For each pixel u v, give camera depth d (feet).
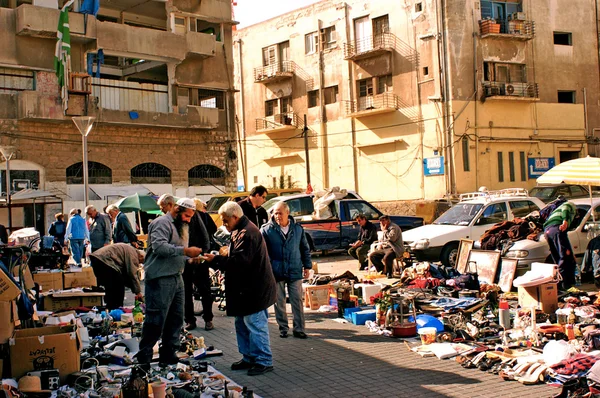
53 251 44.75
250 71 155.74
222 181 109.70
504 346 25.72
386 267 48.96
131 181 98.43
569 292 35.55
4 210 79.71
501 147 118.93
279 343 29.35
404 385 22.13
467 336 27.76
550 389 21.15
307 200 72.43
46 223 88.22
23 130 87.35
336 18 135.54
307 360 26.04
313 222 67.62
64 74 87.15
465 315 30.58
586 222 49.34
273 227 30.22
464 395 20.77
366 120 129.80
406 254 49.78
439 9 115.96
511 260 40.50
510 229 46.68
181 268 24.52
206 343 29.73
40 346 22.13
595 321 28.66
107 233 54.90
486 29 116.88
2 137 85.40
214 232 34.22
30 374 21.50
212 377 23.07
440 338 27.81
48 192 79.82
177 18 104.06
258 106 153.69
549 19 125.70
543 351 23.80
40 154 88.84
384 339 29.48
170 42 100.42
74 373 22.27
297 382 22.98
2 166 85.46
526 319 28.60
